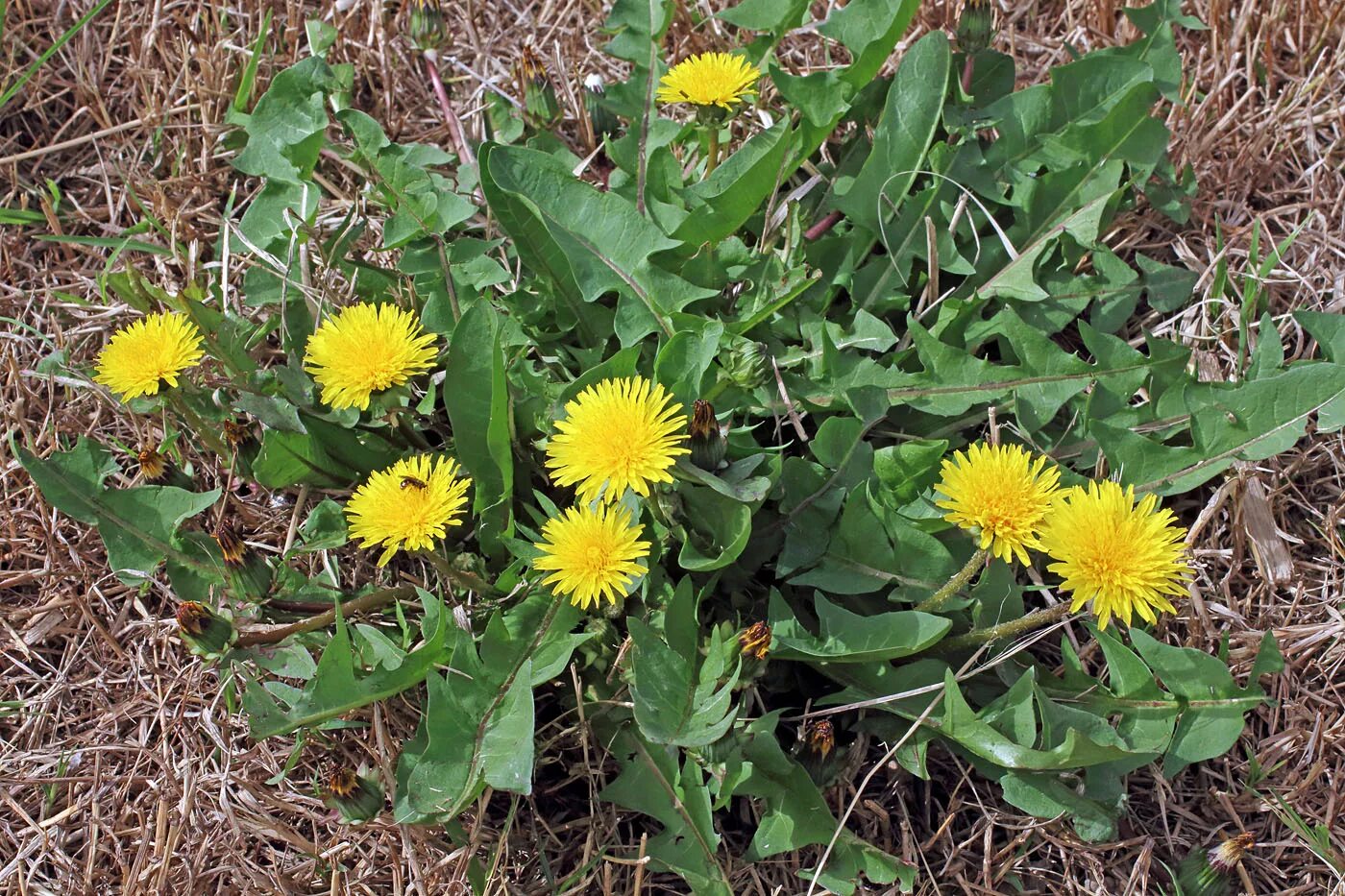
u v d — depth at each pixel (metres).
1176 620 0.46
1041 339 0.45
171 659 0.46
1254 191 0.52
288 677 0.42
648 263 0.44
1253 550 0.46
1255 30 0.54
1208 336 0.49
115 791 0.44
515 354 0.45
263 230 0.48
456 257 0.46
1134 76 0.48
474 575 0.43
